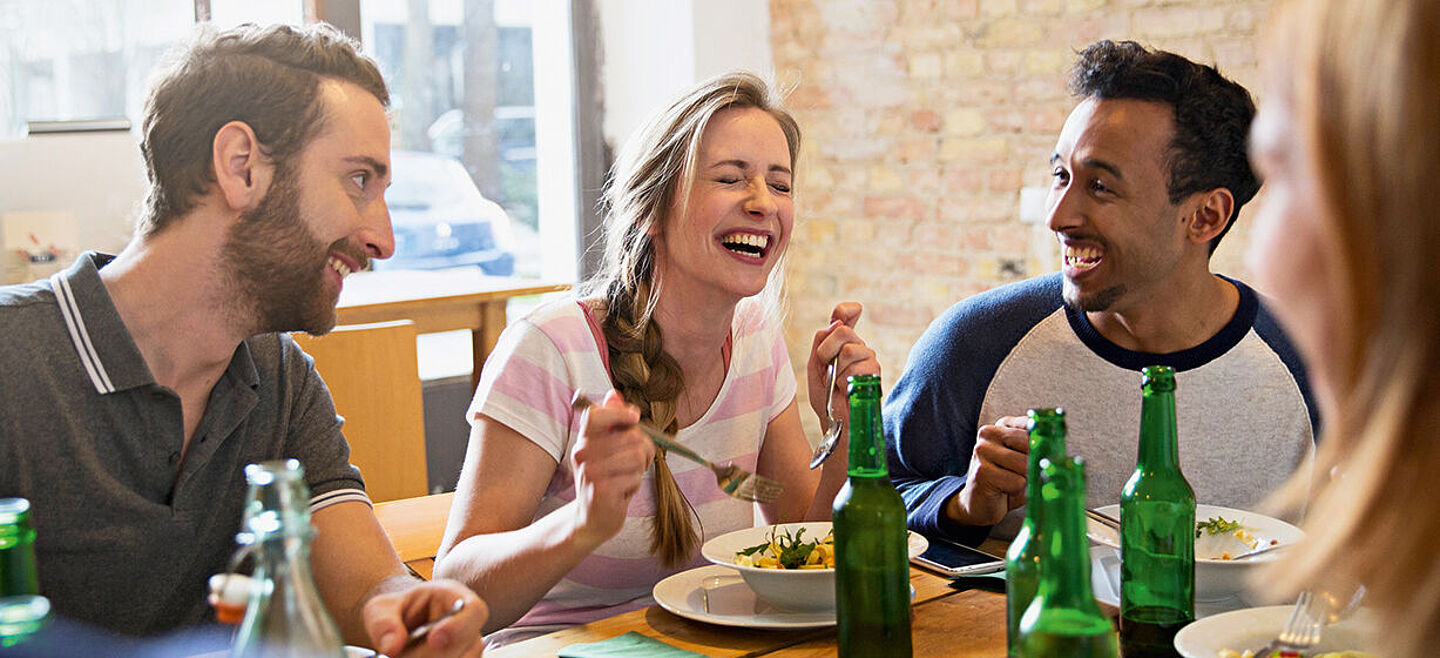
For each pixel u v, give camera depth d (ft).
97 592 4.30
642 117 14.85
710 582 4.52
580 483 4.08
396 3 13.66
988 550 5.05
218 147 4.09
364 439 7.32
